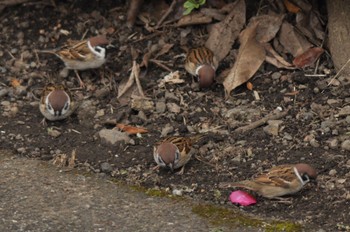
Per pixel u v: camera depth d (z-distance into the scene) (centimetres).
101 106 1270
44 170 1122
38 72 1355
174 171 1117
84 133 1211
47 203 1039
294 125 1184
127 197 1057
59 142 1188
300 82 1269
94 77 1350
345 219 994
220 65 1330
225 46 1338
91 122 1234
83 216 1011
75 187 1079
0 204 1033
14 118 1249
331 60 1298
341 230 973
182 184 1086
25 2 1450
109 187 1082
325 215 1005
